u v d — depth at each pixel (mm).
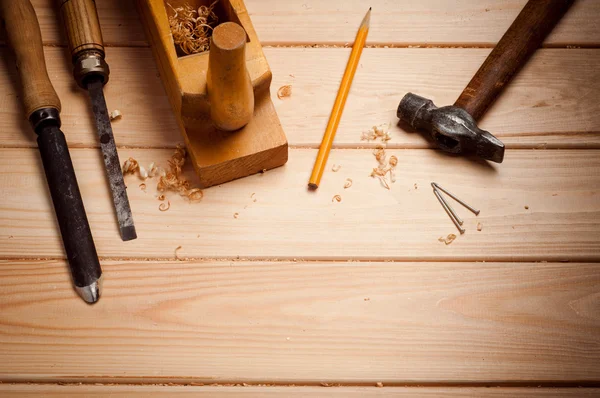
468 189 1395
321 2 1562
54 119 1311
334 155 1416
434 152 1426
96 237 1324
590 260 1342
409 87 1491
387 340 1263
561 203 1387
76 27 1346
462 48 1533
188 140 1313
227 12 1351
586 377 1244
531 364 1252
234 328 1263
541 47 1534
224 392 1220
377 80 1493
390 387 1233
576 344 1268
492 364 1251
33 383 1217
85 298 1253
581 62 1521
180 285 1295
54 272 1296
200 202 1362
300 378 1232
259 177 1389
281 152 1342
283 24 1535
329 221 1355
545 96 1484
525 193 1395
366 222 1358
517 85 1493
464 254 1339
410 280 1313
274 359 1243
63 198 1264
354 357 1249
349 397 1223
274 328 1266
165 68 1342
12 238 1317
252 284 1301
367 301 1292
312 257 1326
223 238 1335
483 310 1291
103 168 1382
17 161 1381
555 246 1351
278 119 1340
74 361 1229
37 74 1325
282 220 1354
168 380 1226
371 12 1558
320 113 1452
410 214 1368
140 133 1413
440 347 1260
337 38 1527
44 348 1236
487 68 1421
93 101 1357
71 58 1455
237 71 1148
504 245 1348
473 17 1563
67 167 1285
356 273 1316
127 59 1482
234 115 1238
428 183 1398
